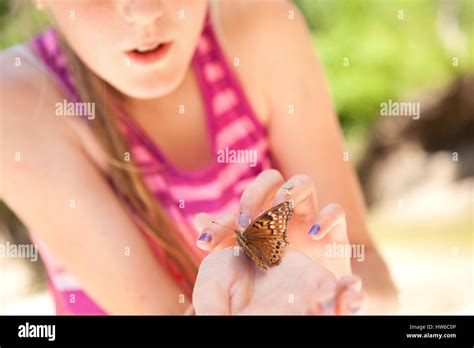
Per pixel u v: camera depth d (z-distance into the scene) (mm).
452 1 1753
